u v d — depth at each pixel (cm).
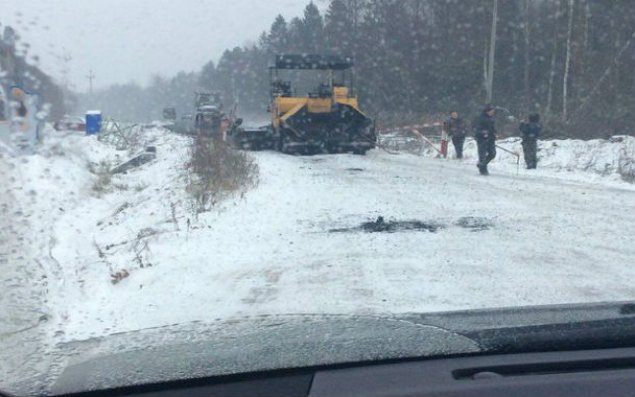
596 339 308
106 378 315
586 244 900
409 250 859
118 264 810
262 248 873
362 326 372
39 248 875
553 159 2056
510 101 3666
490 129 1780
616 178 1691
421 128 3011
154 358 346
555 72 3688
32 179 1402
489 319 357
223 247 879
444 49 4084
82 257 866
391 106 4044
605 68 3241
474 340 315
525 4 3822
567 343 305
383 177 1625
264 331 399
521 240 923
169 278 739
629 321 335
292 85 2527
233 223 1023
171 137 2577
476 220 1062
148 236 959
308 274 746
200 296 668
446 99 4009
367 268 769
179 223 1043
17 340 529
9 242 888
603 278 724
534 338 312
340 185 1438
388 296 652
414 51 4138
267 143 2469
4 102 1608
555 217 1097
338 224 1020
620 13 3475
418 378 279
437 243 900
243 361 317
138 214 1167
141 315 605
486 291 670
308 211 1119
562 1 3506
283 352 326
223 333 422
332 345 329
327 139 2283
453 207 1179
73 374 339
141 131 2823
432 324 355
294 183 1449
